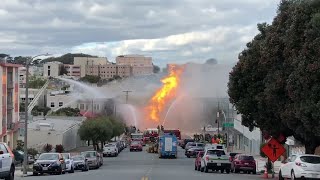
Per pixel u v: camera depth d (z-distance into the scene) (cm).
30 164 5219
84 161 4503
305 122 2675
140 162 6222
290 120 2927
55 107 12444
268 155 3334
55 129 7931
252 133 8275
